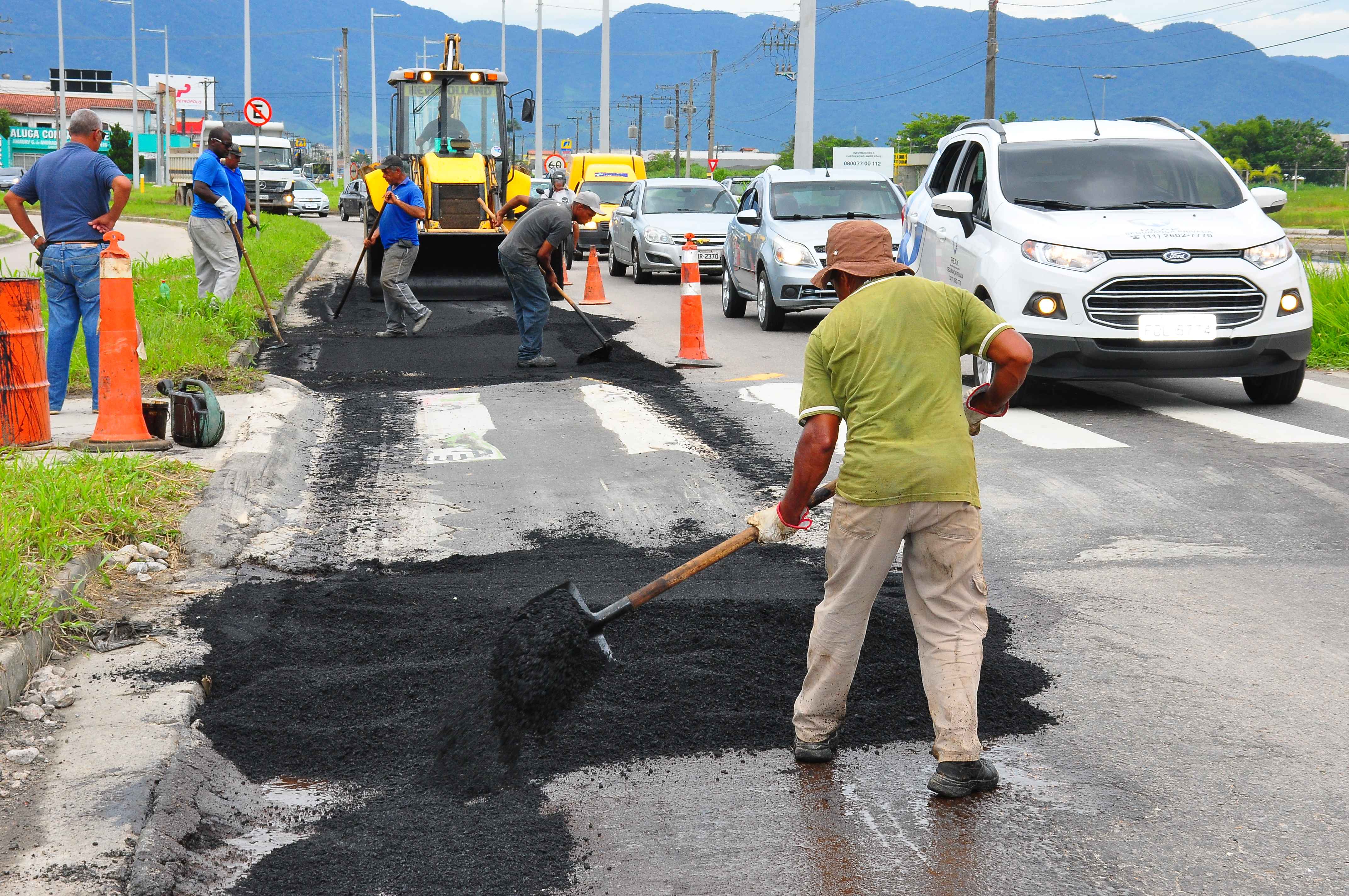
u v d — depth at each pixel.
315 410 9.41
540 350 11.59
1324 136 104.69
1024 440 8.56
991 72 51.91
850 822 3.56
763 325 15.30
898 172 65.75
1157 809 3.62
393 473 7.59
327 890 3.20
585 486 7.25
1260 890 3.18
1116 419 9.28
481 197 19.45
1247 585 5.62
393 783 3.81
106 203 8.72
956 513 3.61
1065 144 10.52
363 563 5.87
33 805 3.48
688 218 22.14
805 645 4.76
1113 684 4.53
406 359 12.20
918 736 4.11
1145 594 5.51
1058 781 3.80
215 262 13.29
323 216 54.62
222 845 3.45
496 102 20.70
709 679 4.44
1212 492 7.18
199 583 5.45
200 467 7.05
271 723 4.14
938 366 3.63
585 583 5.54
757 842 3.45
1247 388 10.02
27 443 7.50
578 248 29.33
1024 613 5.28
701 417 9.24
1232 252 9.22
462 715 3.91
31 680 4.30
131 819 3.40
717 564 5.82
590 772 3.87
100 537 5.61
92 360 8.81
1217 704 4.34
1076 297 9.17
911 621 4.92
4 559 4.93
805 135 24.55
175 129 87.88
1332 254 22.36
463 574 5.72
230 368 10.65
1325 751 3.97
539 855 3.37
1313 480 7.39
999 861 3.34
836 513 3.73
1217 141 104.94
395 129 20.64
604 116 41.59
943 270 10.84
